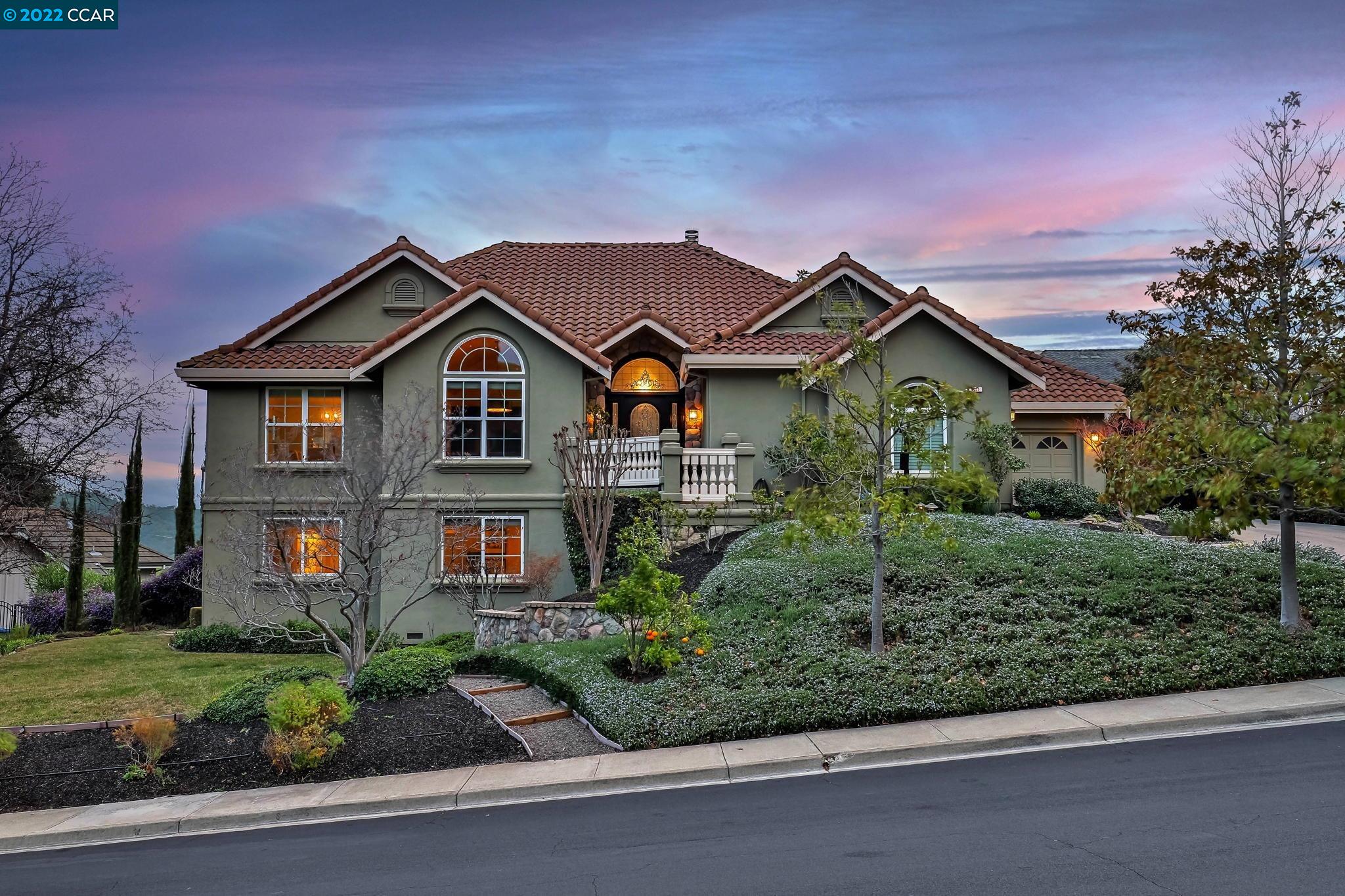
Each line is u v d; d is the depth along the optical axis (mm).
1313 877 6316
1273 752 9094
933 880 6637
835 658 12180
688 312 24016
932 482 12734
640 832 8219
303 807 9617
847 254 22516
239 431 21984
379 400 22234
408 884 7379
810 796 8906
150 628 25172
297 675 13758
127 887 7801
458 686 14281
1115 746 9719
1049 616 13219
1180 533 12766
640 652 13383
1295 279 12625
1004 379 21625
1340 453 11266
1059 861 6836
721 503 20250
